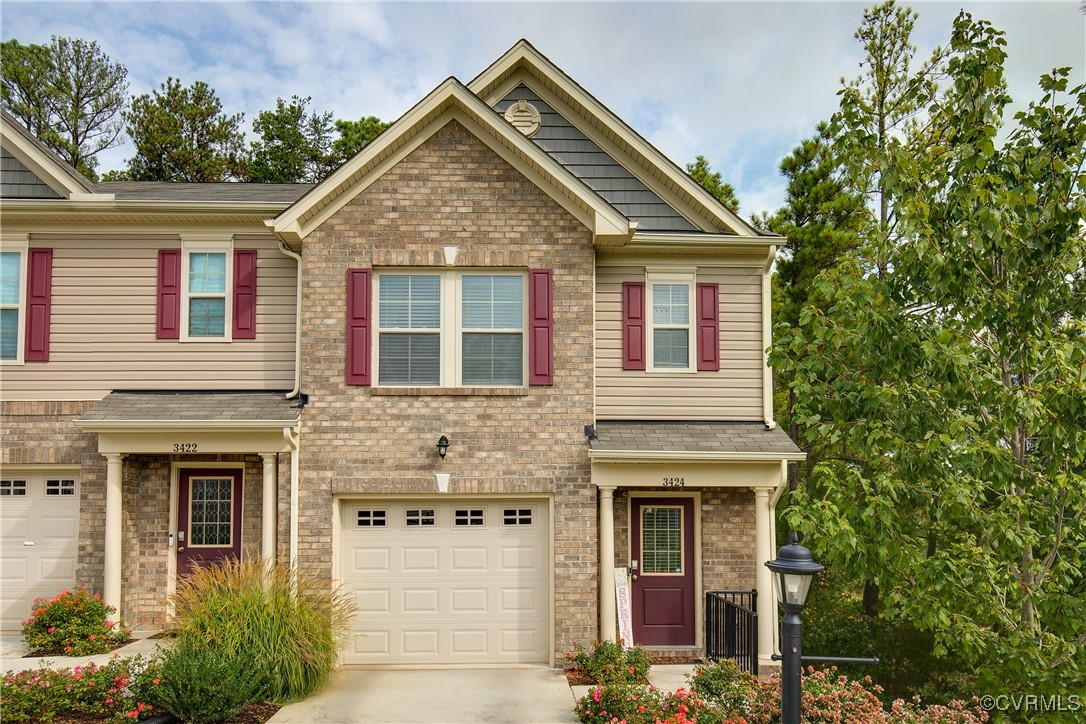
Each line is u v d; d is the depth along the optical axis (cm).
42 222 1212
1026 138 970
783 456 1105
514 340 1143
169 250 1222
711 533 1204
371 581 1114
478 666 1095
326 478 1102
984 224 885
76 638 1042
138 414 1104
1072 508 947
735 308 1263
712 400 1244
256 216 1209
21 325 1204
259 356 1211
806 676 838
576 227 1141
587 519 1105
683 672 1080
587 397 1124
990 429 947
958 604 980
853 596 2044
